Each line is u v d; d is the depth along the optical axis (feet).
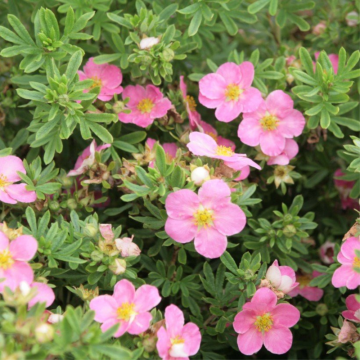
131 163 1.61
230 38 2.06
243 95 1.70
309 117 1.72
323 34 1.86
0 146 1.69
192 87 1.86
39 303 1.37
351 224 1.85
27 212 1.52
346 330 1.53
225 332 1.61
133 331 1.43
